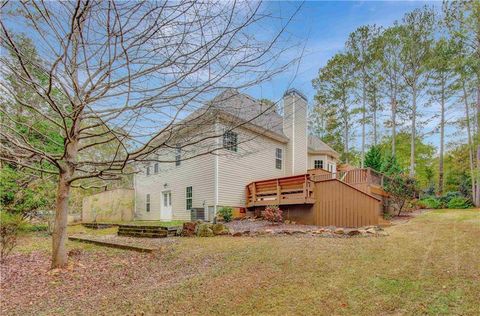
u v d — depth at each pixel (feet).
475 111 69.05
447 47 66.08
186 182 49.32
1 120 16.06
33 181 31.30
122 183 67.21
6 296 14.12
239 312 11.07
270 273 15.47
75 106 14.30
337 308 10.89
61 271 17.79
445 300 11.04
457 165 77.92
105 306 12.48
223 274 15.96
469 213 42.60
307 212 38.06
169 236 30.60
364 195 33.12
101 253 23.06
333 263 16.61
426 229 27.76
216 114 13.94
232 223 38.73
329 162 72.02
